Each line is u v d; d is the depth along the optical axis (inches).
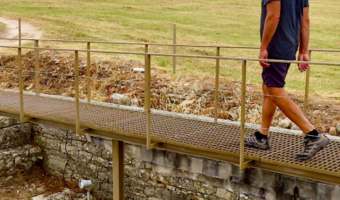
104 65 471.5
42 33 737.6
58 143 364.2
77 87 255.6
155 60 522.6
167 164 275.3
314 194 214.7
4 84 486.3
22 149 372.5
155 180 292.2
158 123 265.9
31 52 544.4
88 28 807.7
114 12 1109.7
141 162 298.2
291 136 237.3
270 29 184.4
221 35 801.6
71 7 1171.9
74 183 354.3
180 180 277.7
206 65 511.5
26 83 482.9
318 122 326.6
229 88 396.8
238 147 214.8
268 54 192.9
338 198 207.9
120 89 418.0
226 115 348.8
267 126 205.9
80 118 278.1
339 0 1371.8
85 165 345.7
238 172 241.4
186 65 504.7
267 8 184.9
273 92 193.0
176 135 238.1
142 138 237.8
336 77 475.8
